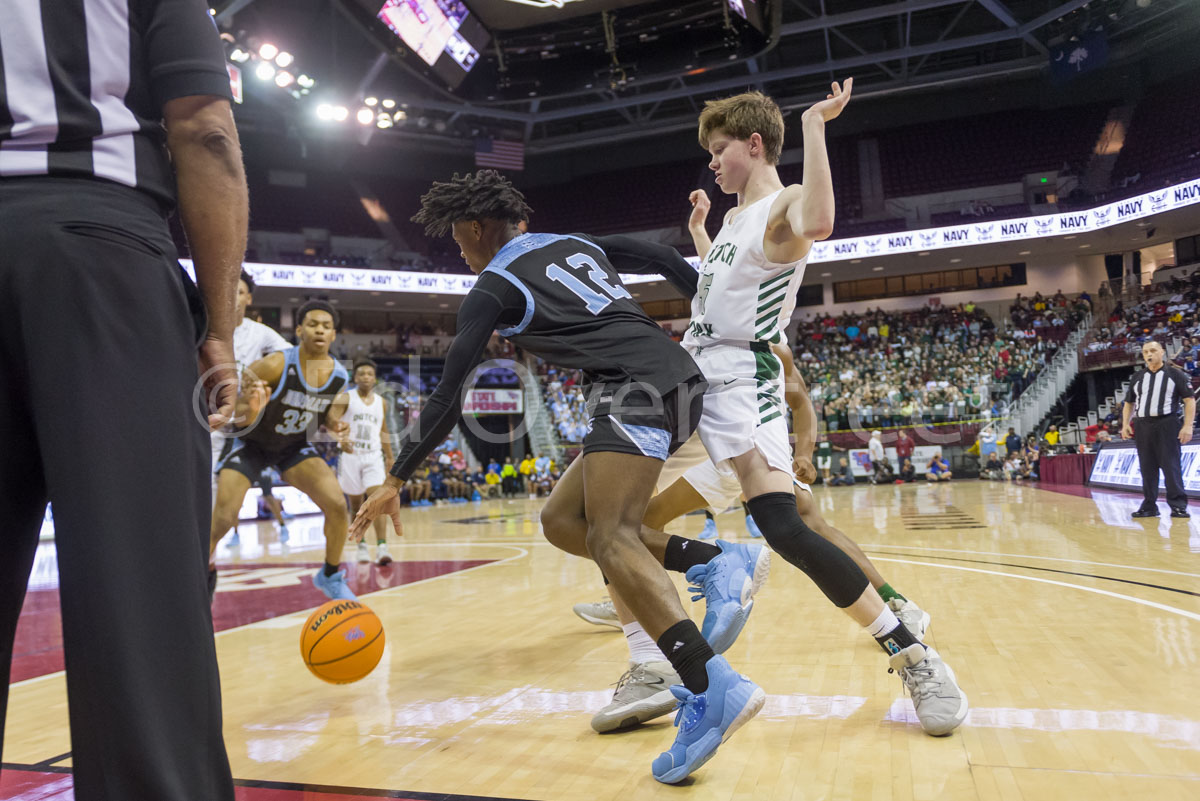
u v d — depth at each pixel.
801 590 4.52
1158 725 2.00
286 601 5.06
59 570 0.93
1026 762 1.80
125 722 0.91
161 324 1.01
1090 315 21.61
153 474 0.97
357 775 1.91
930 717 2.01
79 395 0.94
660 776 1.79
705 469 2.78
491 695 2.64
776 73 21.11
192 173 1.08
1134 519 7.57
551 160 27.53
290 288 21.69
